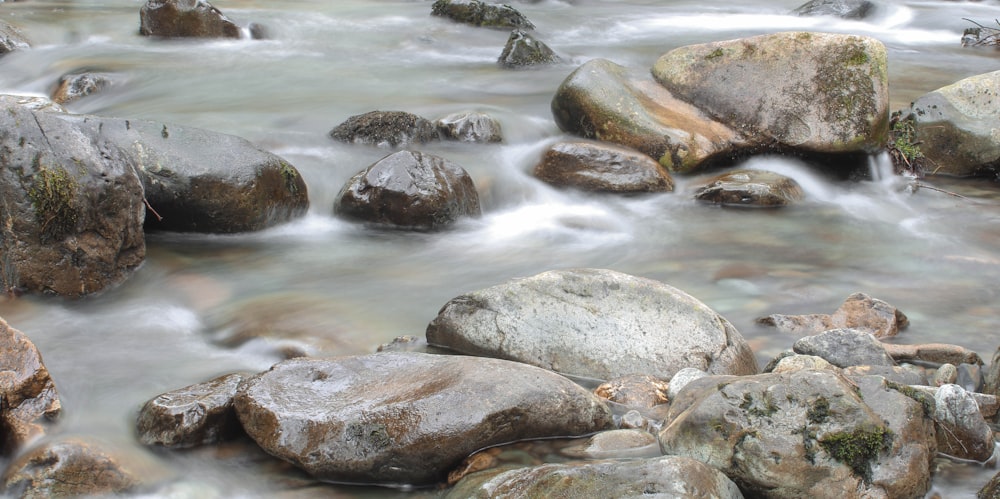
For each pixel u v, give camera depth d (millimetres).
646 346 5305
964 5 19922
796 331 6102
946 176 10023
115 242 6609
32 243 6180
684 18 18938
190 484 4309
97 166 6535
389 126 9695
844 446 3973
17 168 6180
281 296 6656
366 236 8000
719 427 4113
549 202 9062
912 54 15375
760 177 9227
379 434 4301
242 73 12680
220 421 4594
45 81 11984
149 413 4648
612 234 8297
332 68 13273
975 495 4152
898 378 5047
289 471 4406
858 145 9477
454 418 4320
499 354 5418
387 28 15852
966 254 7836
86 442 4418
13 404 4641
